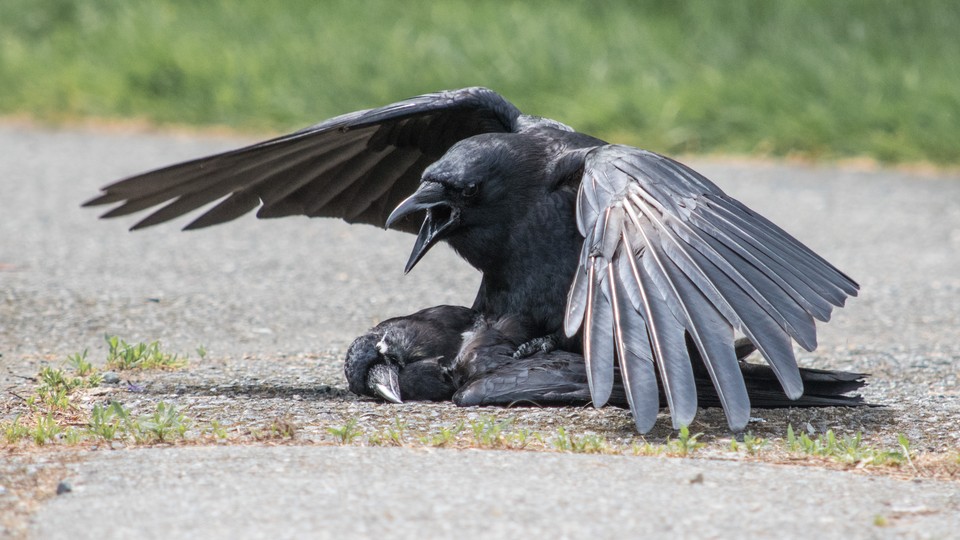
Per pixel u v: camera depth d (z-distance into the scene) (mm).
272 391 10094
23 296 14008
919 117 23578
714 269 8430
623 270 8500
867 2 27625
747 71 25859
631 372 8102
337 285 15305
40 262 16078
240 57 28500
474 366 9461
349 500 6836
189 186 10703
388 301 14523
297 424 8836
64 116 27359
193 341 12344
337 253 17250
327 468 7438
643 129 24406
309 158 10820
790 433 8406
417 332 9703
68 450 8047
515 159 9500
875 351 12328
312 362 11391
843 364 11719
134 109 27375
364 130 10711
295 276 15758
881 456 8164
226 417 9086
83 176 22109
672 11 29797
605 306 8391
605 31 28391
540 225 9492
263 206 11086
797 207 20016
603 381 8062
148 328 12812
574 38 27656
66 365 11078
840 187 21375
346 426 8516
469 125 10688
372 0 31000
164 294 14430
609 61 26734
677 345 8156
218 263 16391
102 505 6812
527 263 9562
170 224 18891
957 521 6828
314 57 27969
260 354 11758
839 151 23531
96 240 17625
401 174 11133
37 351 11727
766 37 27078
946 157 22875
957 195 20828
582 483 7246
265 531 6395
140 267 15977
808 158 23453
